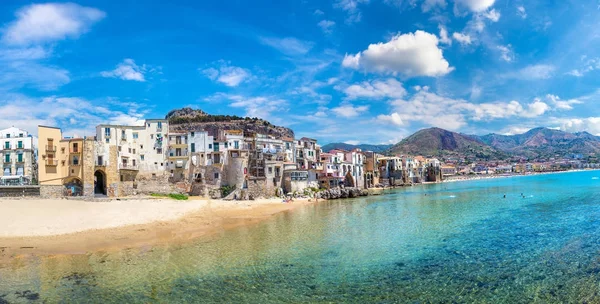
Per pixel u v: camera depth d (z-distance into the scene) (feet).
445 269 85.35
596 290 69.72
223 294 69.97
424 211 196.95
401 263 90.63
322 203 272.31
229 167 298.15
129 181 273.54
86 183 250.16
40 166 247.09
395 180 547.49
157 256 97.55
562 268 83.41
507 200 248.52
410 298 68.18
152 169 295.28
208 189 281.13
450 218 165.68
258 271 84.28
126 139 281.95
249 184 291.38
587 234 119.24
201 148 305.32
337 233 131.54
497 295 68.95
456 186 492.13
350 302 66.49
